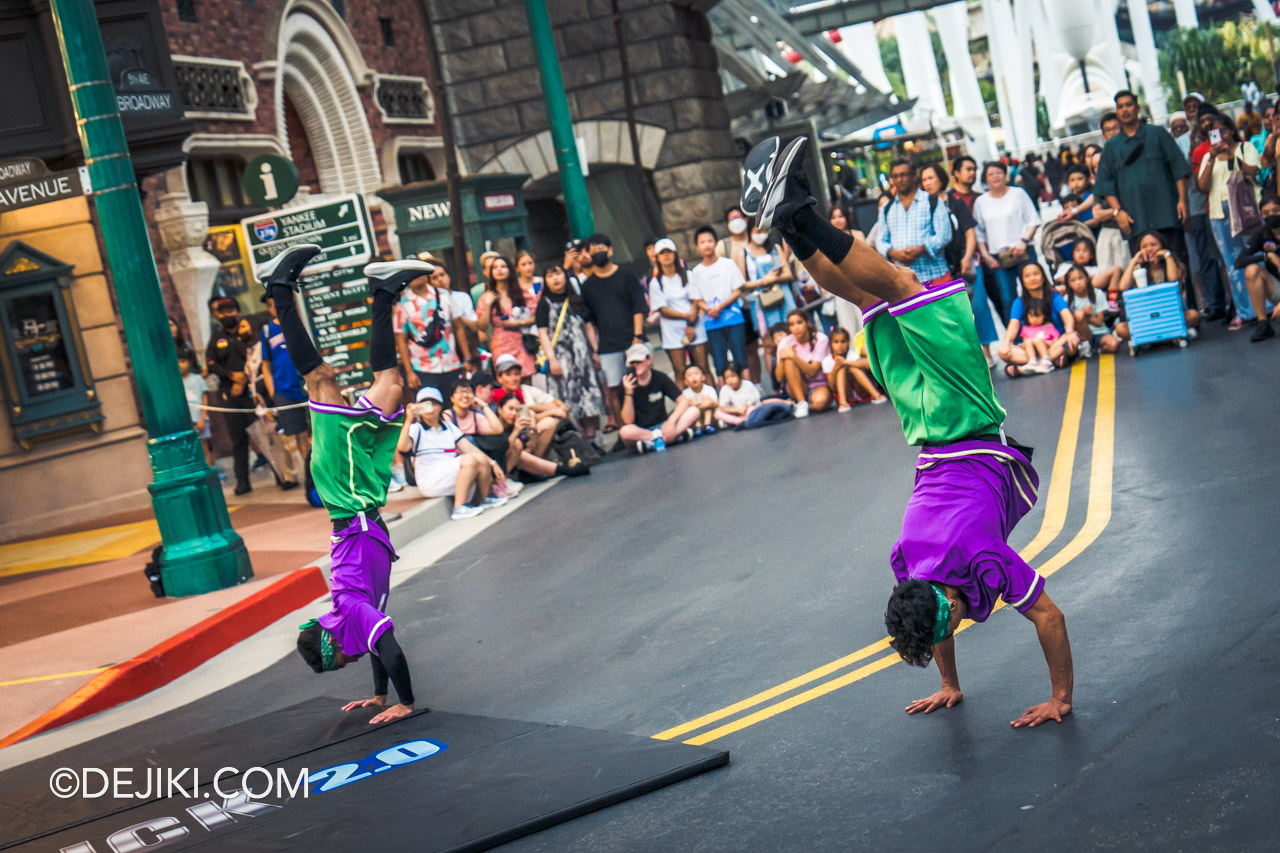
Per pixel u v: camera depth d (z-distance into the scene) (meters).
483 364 13.16
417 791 4.62
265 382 12.87
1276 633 4.52
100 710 6.91
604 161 22.34
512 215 16.38
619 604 7.05
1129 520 6.43
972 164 13.04
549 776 4.53
